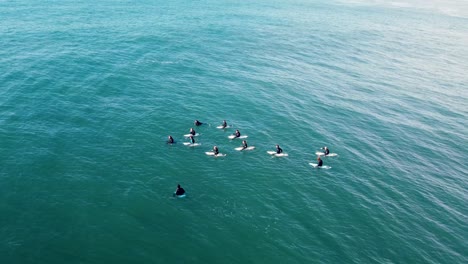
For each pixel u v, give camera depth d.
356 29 137.00
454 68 96.94
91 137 48.44
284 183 42.66
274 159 47.66
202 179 42.00
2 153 42.88
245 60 90.31
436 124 63.19
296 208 38.34
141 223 34.28
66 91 61.50
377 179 45.16
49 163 41.94
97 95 61.50
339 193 41.56
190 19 127.19
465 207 41.00
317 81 80.12
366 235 35.25
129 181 40.28
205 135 52.16
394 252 33.38
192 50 93.50
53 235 31.91
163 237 32.81
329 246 33.41
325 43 113.44
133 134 50.31
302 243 33.47
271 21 138.00
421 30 143.50
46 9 118.56
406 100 73.38
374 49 111.12
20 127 48.94
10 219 33.28
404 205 40.44
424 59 103.81
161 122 54.56
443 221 38.31
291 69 86.69
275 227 35.25
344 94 73.88
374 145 54.03
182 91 67.19
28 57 74.75
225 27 121.50
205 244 32.41
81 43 88.06
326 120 61.16
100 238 32.03
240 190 40.59
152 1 151.88
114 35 97.94
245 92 69.75
